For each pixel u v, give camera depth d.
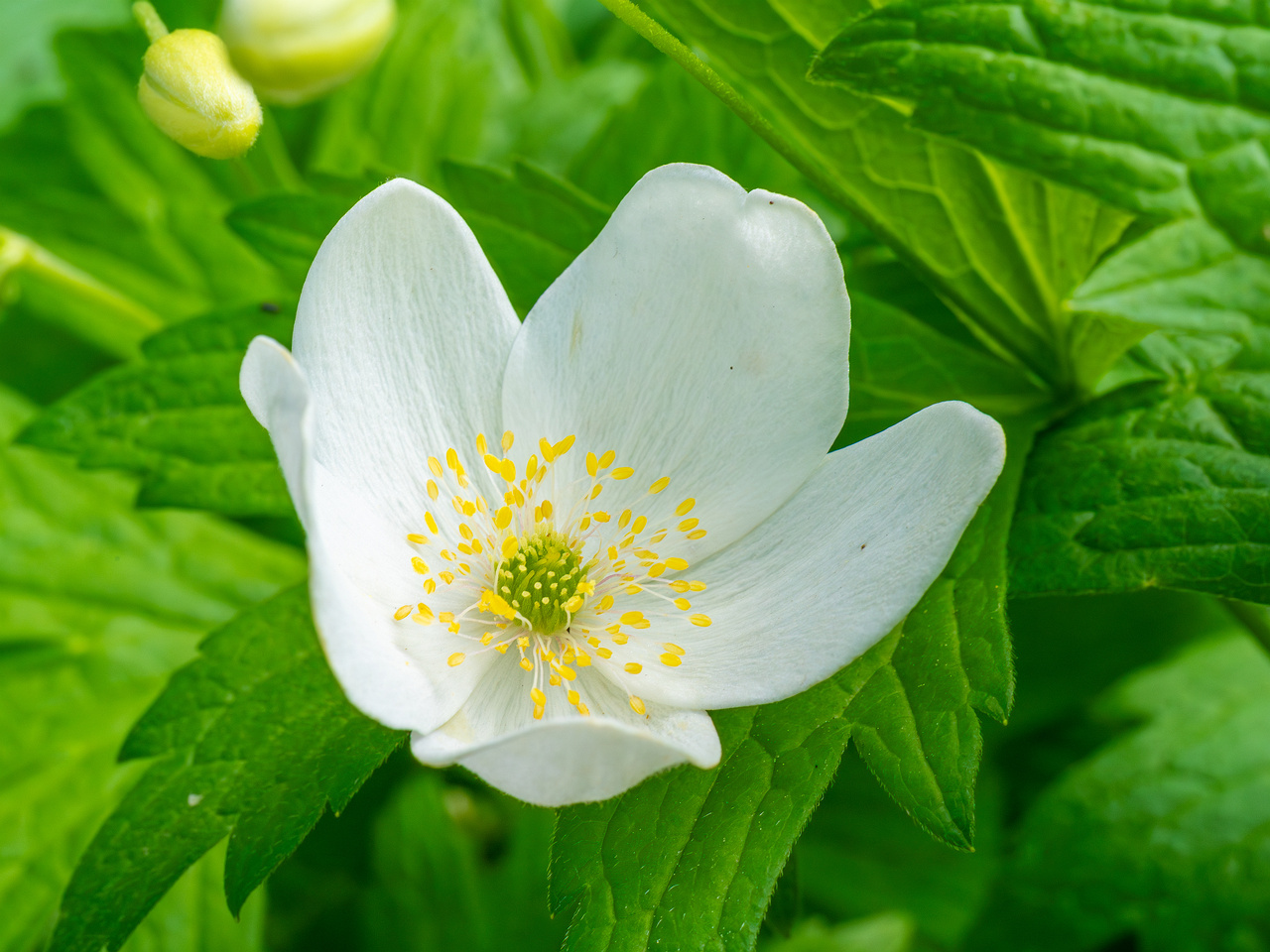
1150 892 0.21
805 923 0.23
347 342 0.18
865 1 0.19
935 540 0.18
